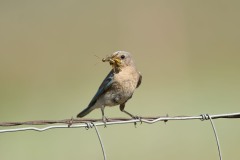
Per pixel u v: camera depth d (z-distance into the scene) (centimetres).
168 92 1938
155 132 1509
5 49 2433
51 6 2802
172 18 2628
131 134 1505
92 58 2373
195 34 2602
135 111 1678
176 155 1367
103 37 2530
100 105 998
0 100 1934
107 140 1470
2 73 2255
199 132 1497
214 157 1370
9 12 2745
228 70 2322
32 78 2197
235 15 2723
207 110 1689
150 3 2730
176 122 1585
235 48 2547
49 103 1845
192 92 1923
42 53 2406
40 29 2603
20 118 1664
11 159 1405
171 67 2305
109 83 980
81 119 789
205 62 2400
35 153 1415
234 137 1459
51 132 1536
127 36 2523
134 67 998
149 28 2545
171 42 2497
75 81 2142
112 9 2717
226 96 1842
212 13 2722
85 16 2686
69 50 2445
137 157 1366
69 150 1421
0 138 1523
